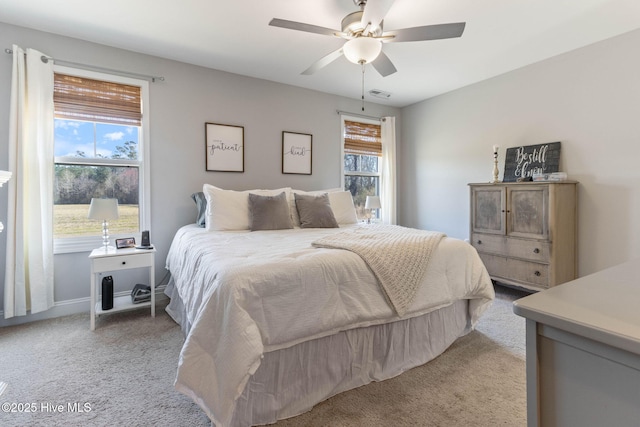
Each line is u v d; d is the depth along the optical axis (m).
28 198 2.45
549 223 2.74
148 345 2.12
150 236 3.04
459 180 4.02
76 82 2.71
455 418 1.43
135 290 2.75
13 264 2.38
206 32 2.59
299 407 1.48
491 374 1.79
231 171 3.47
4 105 2.42
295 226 3.12
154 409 1.48
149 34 2.62
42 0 2.16
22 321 2.49
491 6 2.22
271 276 1.41
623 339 0.45
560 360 0.54
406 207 4.78
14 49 2.38
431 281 1.92
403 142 4.80
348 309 1.60
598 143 2.78
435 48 2.87
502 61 3.16
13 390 1.62
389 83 3.79
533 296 0.63
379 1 1.70
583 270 2.88
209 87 3.31
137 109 2.96
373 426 1.38
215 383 1.25
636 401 0.45
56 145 2.68
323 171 4.13
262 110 3.65
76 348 2.08
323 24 2.46
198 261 1.82
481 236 3.33
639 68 2.54
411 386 1.68
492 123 3.62
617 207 2.69
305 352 1.51
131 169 3.01
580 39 2.71
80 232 2.80
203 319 1.32
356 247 1.76
